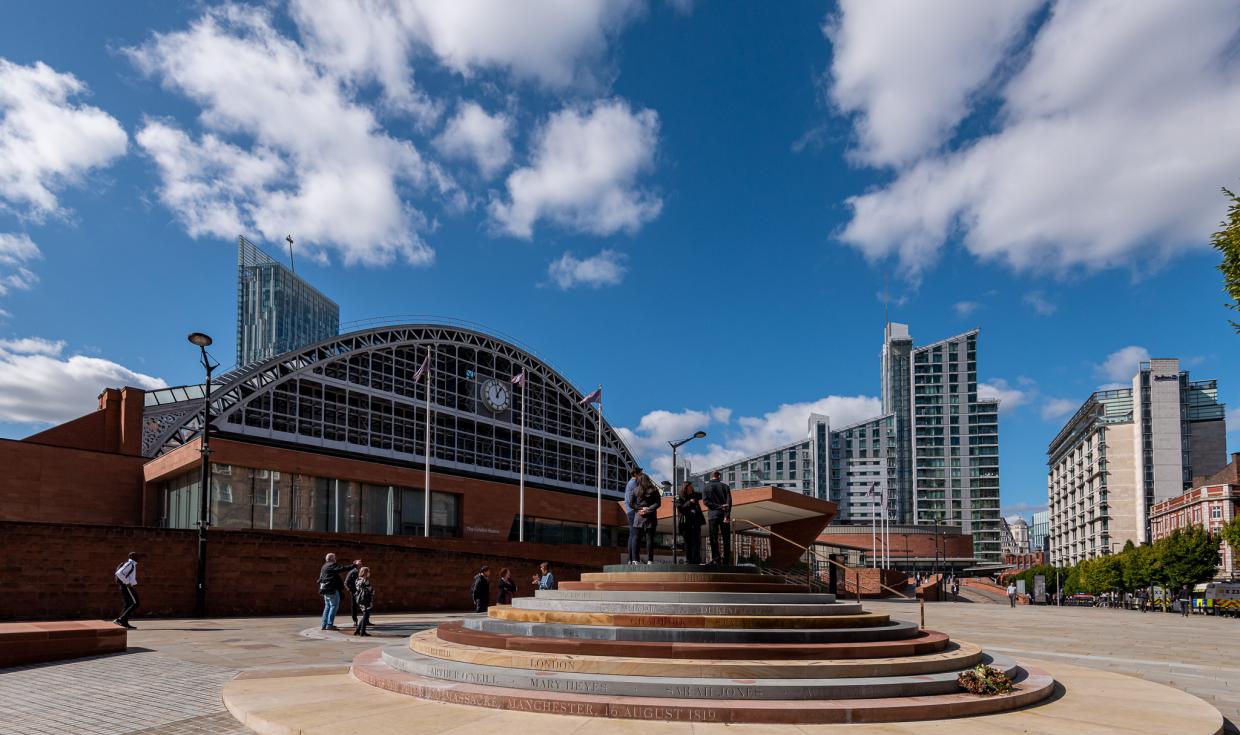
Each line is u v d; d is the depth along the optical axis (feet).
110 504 156.15
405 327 224.74
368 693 36.22
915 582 304.71
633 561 55.31
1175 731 30.68
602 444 289.74
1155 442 423.64
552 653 37.65
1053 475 579.89
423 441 223.71
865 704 32.14
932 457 588.50
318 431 196.85
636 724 30.12
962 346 600.80
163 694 37.73
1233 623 146.00
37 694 37.65
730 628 39.42
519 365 263.29
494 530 209.56
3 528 79.10
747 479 604.08
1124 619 152.97
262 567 98.27
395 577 115.03
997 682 36.22
